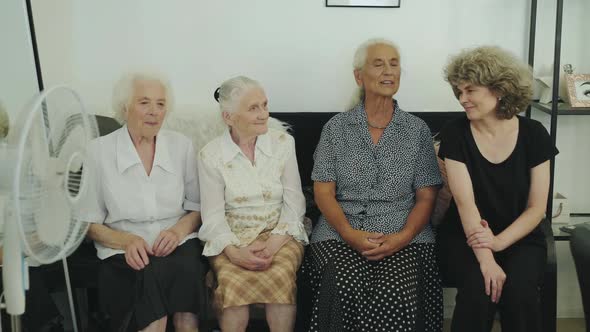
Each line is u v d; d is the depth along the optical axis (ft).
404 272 7.57
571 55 9.65
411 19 9.61
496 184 7.71
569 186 10.05
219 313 7.67
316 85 9.82
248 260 7.64
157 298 7.51
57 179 5.65
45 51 9.58
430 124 9.47
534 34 9.43
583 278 7.25
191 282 7.64
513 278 7.29
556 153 7.73
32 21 8.71
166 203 8.11
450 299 10.10
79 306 8.90
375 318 7.35
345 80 9.80
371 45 8.31
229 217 8.23
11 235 5.33
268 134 8.32
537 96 9.77
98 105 9.76
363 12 9.57
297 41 9.67
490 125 7.64
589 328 7.29
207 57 9.70
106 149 7.94
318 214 9.09
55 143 5.73
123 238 7.80
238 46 9.68
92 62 9.66
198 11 9.55
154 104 7.72
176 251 7.86
